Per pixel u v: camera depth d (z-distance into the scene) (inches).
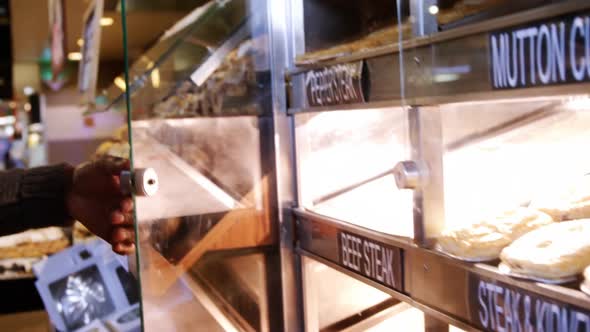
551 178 46.9
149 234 41.8
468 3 35.0
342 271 46.4
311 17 54.4
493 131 44.1
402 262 39.5
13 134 367.9
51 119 335.6
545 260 31.2
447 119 40.8
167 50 56.2
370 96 42.1
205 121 50.9
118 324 66.6
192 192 47.5
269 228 53.1
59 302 71.6
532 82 29.0
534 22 28.8
